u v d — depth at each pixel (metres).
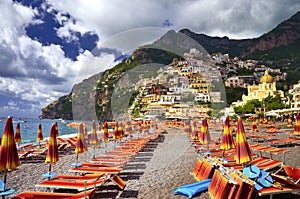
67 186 5.08
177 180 6.71
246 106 56.88
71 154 12.25
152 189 6.05
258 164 6.55
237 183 4.32
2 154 4.94
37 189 6.38
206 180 5.89
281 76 137.00
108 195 5.69
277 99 62.81
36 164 9.72
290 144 14.16
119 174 7.64
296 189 4.61
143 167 8.59
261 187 4.55
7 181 7.16
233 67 122.31
